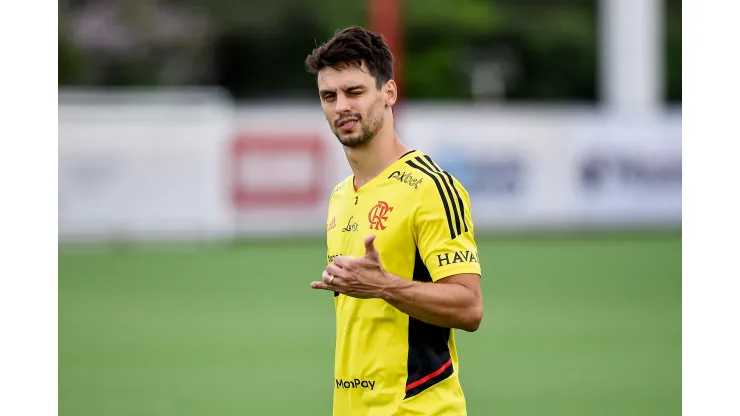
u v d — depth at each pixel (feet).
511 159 228.02
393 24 240.53
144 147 215.92
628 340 127.44
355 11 376.68
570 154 229.66
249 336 130.72
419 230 50.47
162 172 216.95
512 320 141.38
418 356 50.49
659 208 233.14
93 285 172.65
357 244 51.90
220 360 116.78
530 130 228.22
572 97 412.36
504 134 227.61
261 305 153.38
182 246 217.56
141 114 215.72
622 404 95.61
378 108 51.34
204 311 148.77
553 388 102.22
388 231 50.93
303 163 221.25
